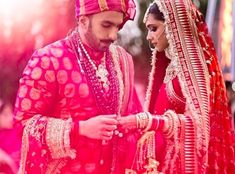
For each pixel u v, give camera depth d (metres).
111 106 3.00
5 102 5.20
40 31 5.63
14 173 4.86
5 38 5.74
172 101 3.15
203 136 3.03
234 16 4.71
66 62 2.95
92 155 2.96
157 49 3.24
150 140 3.16
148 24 3.22
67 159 2.95
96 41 2.94
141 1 8.52
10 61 5.64
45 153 2.88
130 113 3.14
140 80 8.62
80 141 2.93
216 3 4.96
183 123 3.01
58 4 5.31
